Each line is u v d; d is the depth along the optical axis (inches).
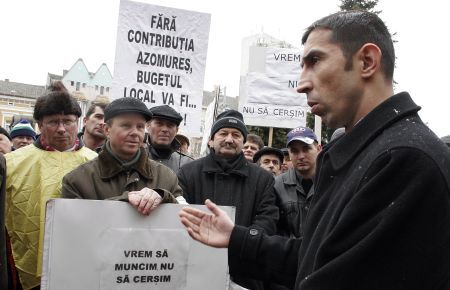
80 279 84.5
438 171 44.5
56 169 121.2
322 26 54.9
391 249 44.4
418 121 50.2
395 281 44.1
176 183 110.4
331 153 54.3
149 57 191.3
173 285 90.7
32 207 117.1
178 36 193.8
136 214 88.7
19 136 224.2
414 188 44.1
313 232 54.3
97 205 86.4
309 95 55.4
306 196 155.6
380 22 54.1
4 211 111.0
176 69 193.6
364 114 53.6
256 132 678.5
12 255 116.6
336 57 53.2
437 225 43.9
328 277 45.3
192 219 69.9
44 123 122.5
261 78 253.6
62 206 84.1
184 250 91.4
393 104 51.2
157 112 173.0
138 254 88.4
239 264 67.5
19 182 118.5
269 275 66.1
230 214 95.0
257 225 137.9
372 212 45.5
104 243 86.3
